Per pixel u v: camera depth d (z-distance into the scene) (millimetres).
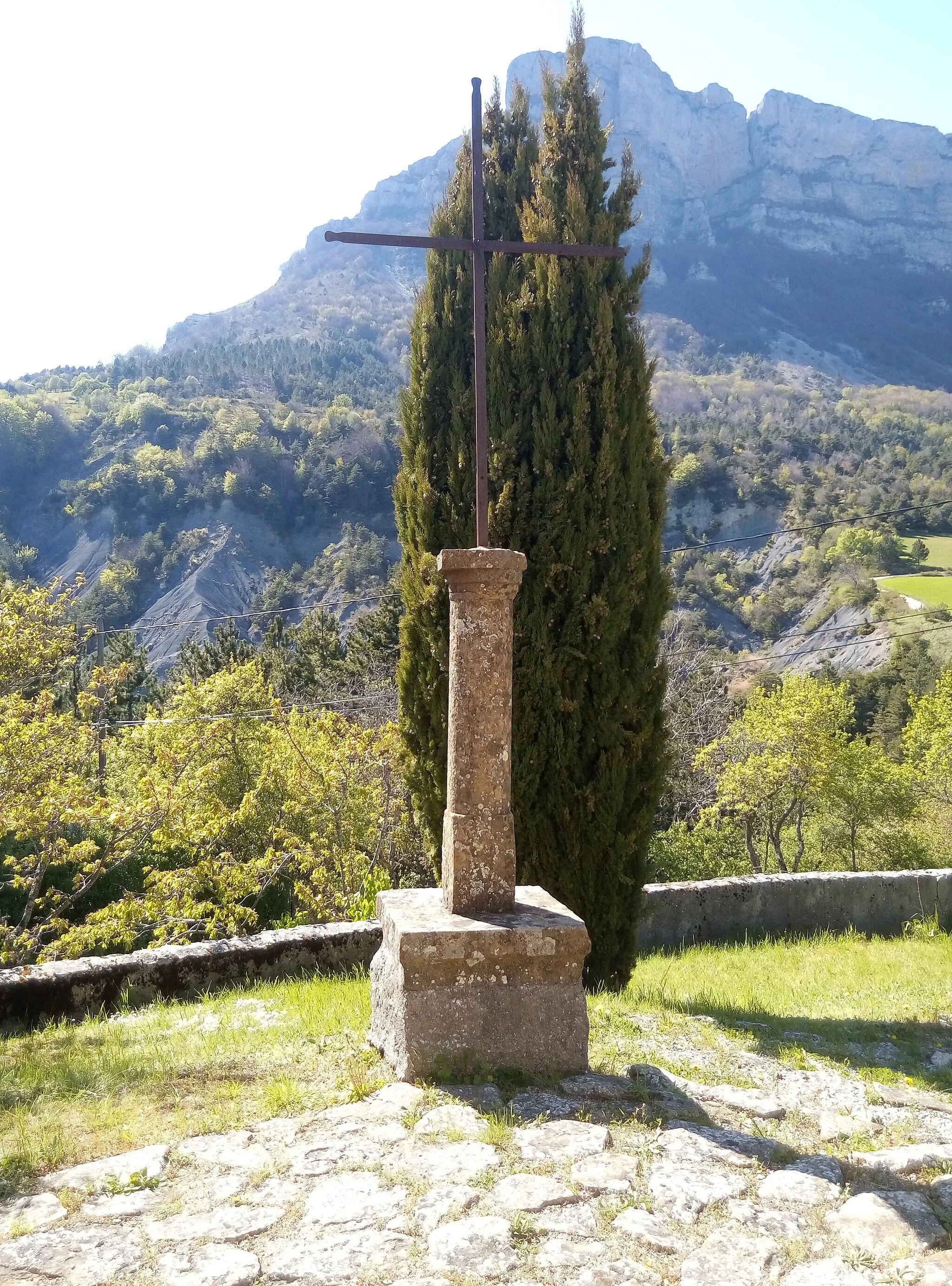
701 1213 3055
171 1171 3326
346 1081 4078
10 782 11719
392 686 25188
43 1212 3068
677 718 24984
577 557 6348
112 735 24391
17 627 17625
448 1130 3533
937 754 25703
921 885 11148
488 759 4477
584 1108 3797
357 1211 3002
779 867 22969
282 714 19078
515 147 7027
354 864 13492
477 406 4727
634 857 6609
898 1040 5520
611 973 6578
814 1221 3049
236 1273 2693
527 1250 2811
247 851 17969
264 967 7215
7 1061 4910
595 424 6438
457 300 6695
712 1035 5137
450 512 6559
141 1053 4762
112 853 12484
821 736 21766
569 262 6488
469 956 4117
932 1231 2980
